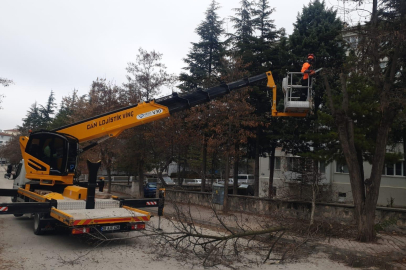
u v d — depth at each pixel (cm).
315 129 1452
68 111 3778
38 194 1096
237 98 1523
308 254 868
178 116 1958
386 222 1174
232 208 1681
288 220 1090
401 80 1091
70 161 1121
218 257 802
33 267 683
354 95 1257
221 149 1802
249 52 1766
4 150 5869
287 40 1747
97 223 861
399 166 2242
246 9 1983
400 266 775
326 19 1666
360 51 1039
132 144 2144
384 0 1014
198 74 2295
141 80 2122
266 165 2705
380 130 1017
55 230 1005
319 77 1491
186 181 4231
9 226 1152
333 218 1280
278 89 1648
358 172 1052
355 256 839
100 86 2391
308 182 1355
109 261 749
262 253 866
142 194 2281
